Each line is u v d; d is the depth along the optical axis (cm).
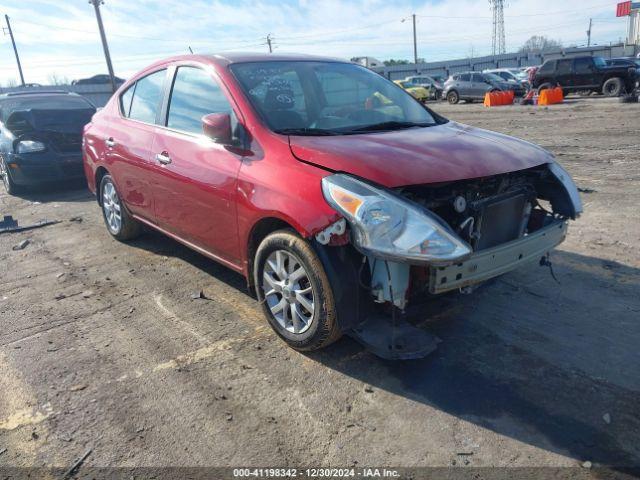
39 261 540
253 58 418
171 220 445
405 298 299
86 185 948
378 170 291
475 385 301
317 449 257
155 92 475
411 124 398
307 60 439
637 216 586
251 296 431
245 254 361
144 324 389
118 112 534
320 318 309
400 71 5450
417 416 277
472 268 296
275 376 317
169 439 267
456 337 353
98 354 349
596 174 800
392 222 276
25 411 293
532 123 1509
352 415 280
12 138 844
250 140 354
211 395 301
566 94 2566
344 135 351
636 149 975
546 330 358
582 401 284
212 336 368
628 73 2264
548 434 261
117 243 585
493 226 333
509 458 247
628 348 333
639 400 283
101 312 412
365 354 336
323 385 306
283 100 380
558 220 365
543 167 371
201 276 479
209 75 406
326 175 300
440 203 312
